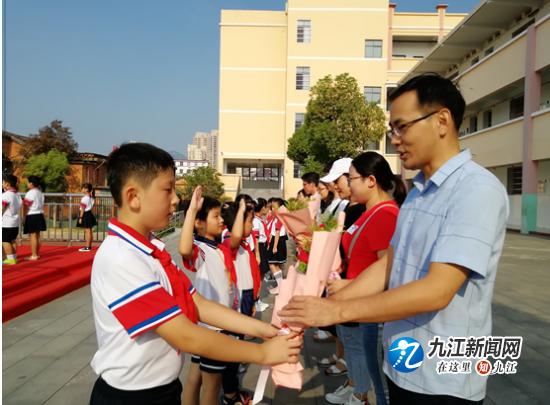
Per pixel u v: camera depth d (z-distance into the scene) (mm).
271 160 30891
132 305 1540
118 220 1726
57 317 5523
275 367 1998
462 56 22828
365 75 27844
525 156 15805
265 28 30109
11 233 8078
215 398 2873
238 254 3926
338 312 1581
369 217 2947
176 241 13414
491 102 19984
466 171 1609
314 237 2018
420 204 1721
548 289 7391
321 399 3477
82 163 27266
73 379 3715
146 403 1617
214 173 27188
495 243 1544
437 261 1484
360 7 27781
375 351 2895
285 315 1697
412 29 28844
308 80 28141
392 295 1483
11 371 3871
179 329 1549
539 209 15930
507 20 18422
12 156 26562
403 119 1699
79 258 9188
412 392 1641
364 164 3082
